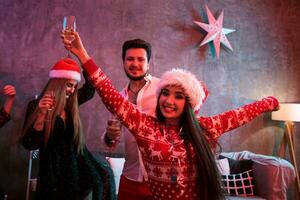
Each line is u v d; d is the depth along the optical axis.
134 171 1.74
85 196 1.63
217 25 3.77
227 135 3.81
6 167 2.93
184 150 1.22
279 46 4.11
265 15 4.07
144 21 3.53
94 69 1.19
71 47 1.21
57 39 3.19
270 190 2.97
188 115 1.25
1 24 3.03
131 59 1.79
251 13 4.01
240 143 3.85
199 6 3.77
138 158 1.71
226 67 3.86
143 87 1.81
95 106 3.30
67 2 3.24
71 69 1.66
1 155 2.93
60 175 1.55
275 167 2.99
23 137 1.56
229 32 3.85
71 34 1.20
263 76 4.02
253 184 3.14
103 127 3.31
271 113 3.95
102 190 1.71
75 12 3.27
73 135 1.62
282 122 4.00
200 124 1.31
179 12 3.68
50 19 3.18
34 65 3.10
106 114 3.33
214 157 1.24
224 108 3.81
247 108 1.38
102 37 3.35
